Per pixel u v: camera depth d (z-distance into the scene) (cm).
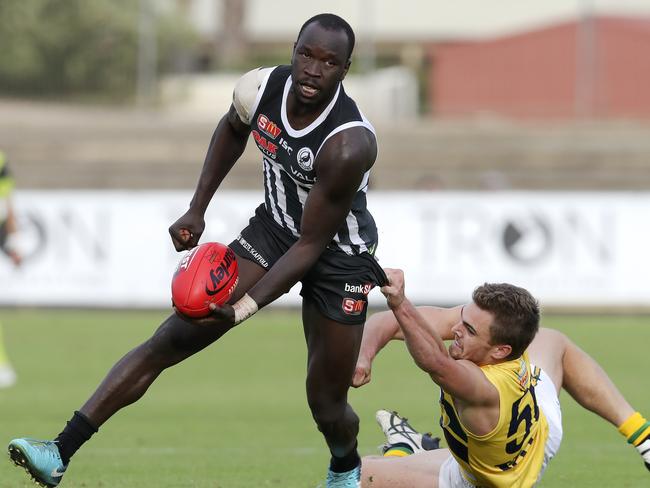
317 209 1841
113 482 2477
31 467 1917
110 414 1970
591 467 2739
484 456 1988
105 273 6366
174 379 4534
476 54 12425
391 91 12400
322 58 1781
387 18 14550
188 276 1831
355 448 2075
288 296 6850
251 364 4962
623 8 13738
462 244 6228
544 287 6212
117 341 5488
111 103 12538
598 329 5981
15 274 6366
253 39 15188
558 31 12044
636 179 8812
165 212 6350
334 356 1952
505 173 9131
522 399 1958
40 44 12556
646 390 4134
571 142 10250
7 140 10144
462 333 1958
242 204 6216
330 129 1831
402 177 9112
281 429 3391
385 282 1850
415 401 3956
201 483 2478
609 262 6191
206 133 10656
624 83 11794
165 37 13138
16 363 4850
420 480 2119
